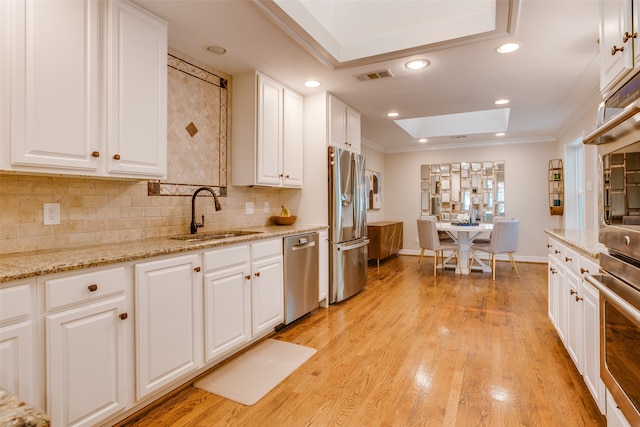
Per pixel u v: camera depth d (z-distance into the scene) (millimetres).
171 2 1943
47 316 1333
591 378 1748
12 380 1234
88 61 1693
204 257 2045
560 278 2430
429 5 2510
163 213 2457
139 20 1949
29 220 1739
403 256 6938
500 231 4691
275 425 1666
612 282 1361
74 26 1640
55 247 1836
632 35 1326
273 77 3135
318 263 3342
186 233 2625
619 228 1311
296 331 2873
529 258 6203
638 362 1136
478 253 6461
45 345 1327
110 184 2119
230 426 1657
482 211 6531
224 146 3002
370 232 5652
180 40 2416
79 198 1953
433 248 5090
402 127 5316
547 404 1809
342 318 3193
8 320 1225
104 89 1773
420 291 4152
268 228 3174
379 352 2459
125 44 1866
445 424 1656
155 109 2031
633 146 1188
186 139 2643
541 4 2000
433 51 2605
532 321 3072
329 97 3541
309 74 3061
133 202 2256
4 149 1417
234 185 3088
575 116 4449
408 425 1651
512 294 3990
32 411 590
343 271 3660
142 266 1688
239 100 3045
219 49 2559
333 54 2756
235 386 2016
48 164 1541
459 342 2623
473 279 4789
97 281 1499
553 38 2400
